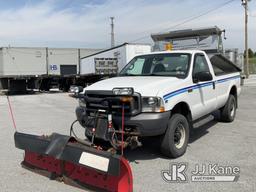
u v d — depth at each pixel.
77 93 6.89
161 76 7.10
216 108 8.66
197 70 7.52
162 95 6.10
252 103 14.54
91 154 4.79
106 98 6.13
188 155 6.69
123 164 4.51
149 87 6.20
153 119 5.96
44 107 15.45
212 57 8.51
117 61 26.11
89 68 30.44
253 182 5.28
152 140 6.82
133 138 6.07
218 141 7.76
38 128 9.88
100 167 4.64
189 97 6.95
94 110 6.32
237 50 16.72
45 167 5.66
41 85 26.97
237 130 8.92
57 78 27.33
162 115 6.05
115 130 6.12
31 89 26.69
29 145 5.68
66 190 5.02
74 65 57.41
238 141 7.74
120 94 6.01
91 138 6.40
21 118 11.96
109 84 6.57
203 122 8.08
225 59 9.34
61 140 5.25
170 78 6.82
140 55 8.23
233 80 9.83
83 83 26.70
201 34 14.78
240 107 13.25
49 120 11.35
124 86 6.29
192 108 7.09
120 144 5.91
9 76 25.75
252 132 8.67
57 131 9.38
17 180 5.46
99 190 4.81
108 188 4.74
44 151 5.41
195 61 7.52
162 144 6.37
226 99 9.34
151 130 6.00
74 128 9.69
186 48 15.34
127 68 8.03
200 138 8.07
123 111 5.79
